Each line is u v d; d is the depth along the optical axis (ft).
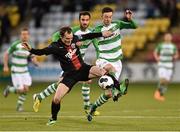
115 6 310.24
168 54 199.11
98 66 111.34
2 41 300.81
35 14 310.45
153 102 172.86
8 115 130.62
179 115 129.49
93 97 191.62
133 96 196.85
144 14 304.71
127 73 269.23
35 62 153.89
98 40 120.78
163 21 298.56
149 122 113.50
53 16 314.35
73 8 316.19
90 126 106.32
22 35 148.05
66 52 106.52
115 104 163.73
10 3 321.73
